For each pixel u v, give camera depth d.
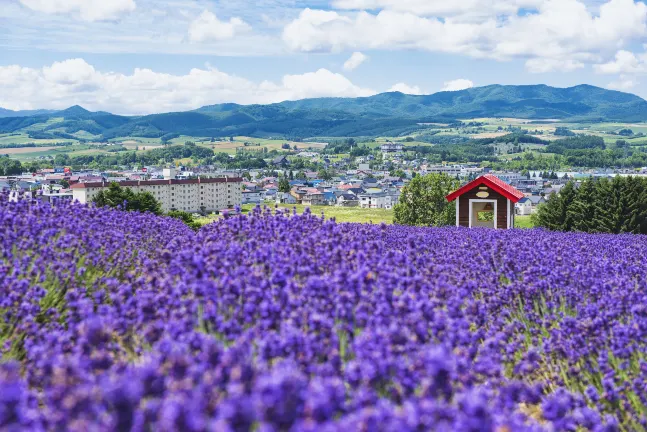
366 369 4.62
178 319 5.88
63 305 7.92
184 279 7.03
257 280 7.00
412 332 5.58
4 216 9.76
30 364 5.52
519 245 12.37
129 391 3.56
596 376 7.30
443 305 7.48
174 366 4.09
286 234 9.79
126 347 6.11
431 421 3.71
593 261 11.63
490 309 8.77
